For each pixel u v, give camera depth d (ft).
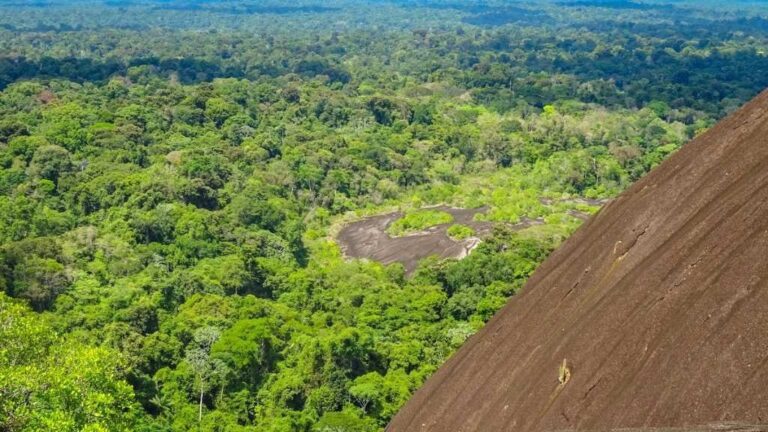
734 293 19.10
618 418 19.38
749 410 16.29
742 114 26.48
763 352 17.06
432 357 144.15
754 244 19.94
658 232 25.03
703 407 17.33
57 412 64.28
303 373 131.85
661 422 18.04
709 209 23.49
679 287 21.16
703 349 18.51
